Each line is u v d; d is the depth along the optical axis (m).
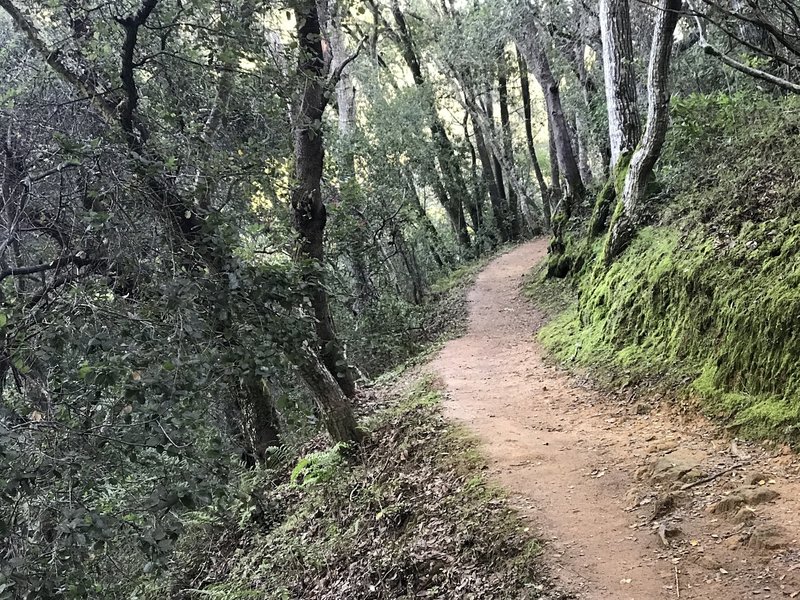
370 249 15.77
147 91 5.97
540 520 5.02
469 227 38.72
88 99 5.35
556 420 7.64
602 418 7.29
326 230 13.68
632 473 5.52
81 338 3.85
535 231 33.44
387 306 16.55
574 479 5.70
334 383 8.88
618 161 12.59
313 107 9.73
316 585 6.37
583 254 15.67
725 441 5.56
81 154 4.36
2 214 5.17
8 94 5.18
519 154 39.94
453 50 24.88
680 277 7.74
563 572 4.28
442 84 29.72
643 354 8.07
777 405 5.35
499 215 35.25
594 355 9.31
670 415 6.59
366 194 18.28
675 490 4.93
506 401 8.89
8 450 3.50
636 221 10.59
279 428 11.35
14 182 5.12
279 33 6.80
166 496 3.92
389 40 28.28
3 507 3.69
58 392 4.02
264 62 6.11
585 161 27.16
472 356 13.04
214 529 9.82
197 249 4.80
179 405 3.97
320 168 10.33
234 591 7.38
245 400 10.74
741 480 4.77
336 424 8.82
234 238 5.05
